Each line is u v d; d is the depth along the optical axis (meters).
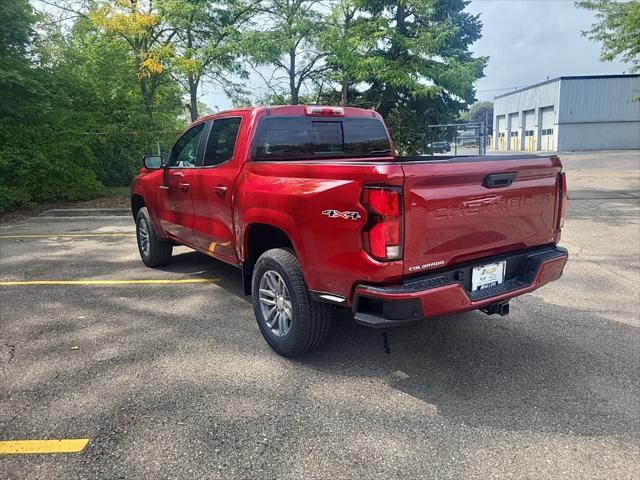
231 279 6.11
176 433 2.90
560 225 3.90
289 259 3.71
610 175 21.25
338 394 3.35
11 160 12.23
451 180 3.12
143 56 13.38
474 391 3.37
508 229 3.49
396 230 2.95
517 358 3.86
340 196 3.14
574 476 2.52
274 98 16.27
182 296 5.45
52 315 4.87
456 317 4.75
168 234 6.06
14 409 3.16
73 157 13.81
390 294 2.97
